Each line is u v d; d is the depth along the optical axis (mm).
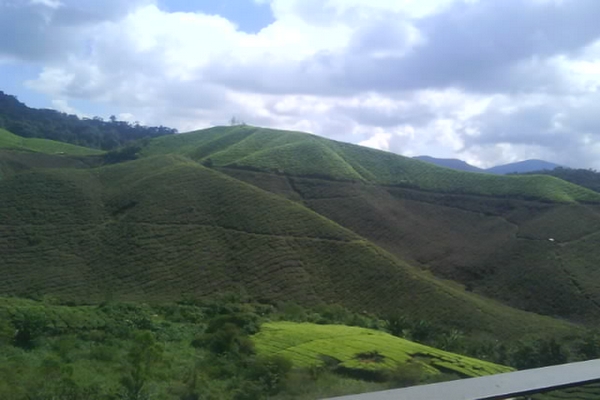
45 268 46719
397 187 86750
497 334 38344
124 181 66625
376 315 42344
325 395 15969
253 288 46719
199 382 17078
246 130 115188
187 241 53000
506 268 61188
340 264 51531
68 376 16500
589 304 50250
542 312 51406
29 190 61281
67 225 54875
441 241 71875
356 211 77000
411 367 20156
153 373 18141
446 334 33906
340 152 99188
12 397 14125
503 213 76875
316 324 33375
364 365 20641
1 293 41312
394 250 69250
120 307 31516
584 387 4648
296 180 83812
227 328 25531
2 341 22000
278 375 18141
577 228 67125
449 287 50281
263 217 58656
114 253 50375
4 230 52812
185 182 64875
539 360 26797
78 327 25797
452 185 86750
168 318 32500
